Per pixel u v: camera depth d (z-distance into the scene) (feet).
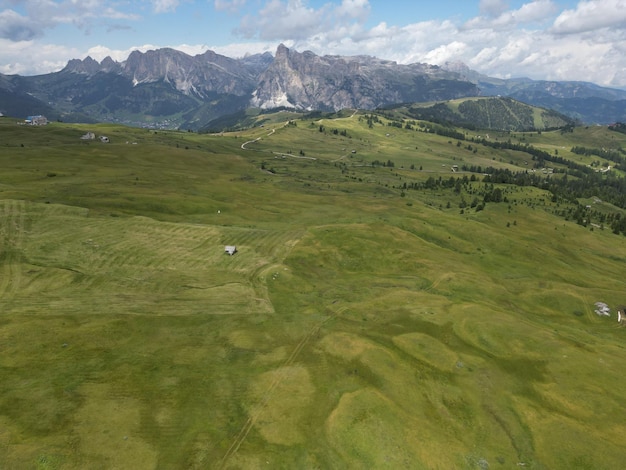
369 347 203.72
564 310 311.88
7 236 321.93
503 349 213.25
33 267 278.67
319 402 163.02
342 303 269.23
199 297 264.11
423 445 142.82
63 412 146.30
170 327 220.64
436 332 231.09
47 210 388.57
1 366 170.19
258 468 130.00
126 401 156.04
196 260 327.88
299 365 189.26
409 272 344.28
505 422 160.25
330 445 141.28
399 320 244.63
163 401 158.20
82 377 168.45
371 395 165.37
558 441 150.61
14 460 123.03
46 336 196.85
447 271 345.51
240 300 263.90
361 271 343.67
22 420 140.67
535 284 354.74
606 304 319.06
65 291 253.03
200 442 138.92
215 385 170.81
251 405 159.43
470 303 277.23
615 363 204.74
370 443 141.18
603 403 171.83
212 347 202.90
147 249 336.08
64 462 124.47
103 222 380.58
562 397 176.45
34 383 161.48
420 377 184.55
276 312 250.57
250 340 211.20
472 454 142.20
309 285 300.61
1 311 217.97
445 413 162.30
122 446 133.28
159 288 273.13
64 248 315.58
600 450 145.79
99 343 196.44
